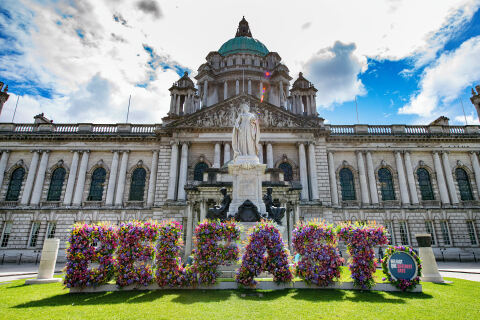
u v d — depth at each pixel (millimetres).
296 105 49500
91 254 10969
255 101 43281
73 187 43312
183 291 10602
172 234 11336
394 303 9086
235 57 67312
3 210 41250
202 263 10961
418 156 45500
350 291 10680
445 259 39219
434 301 9430
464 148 45375
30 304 9062
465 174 45219
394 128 46812
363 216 42031
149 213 41875
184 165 40656
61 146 44938
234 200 14711
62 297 10039
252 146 15836
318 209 38469
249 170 15219
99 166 44875
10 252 39406
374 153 45625
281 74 61188
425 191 44312
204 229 11289
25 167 44031
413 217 42000
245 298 9555
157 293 10305
